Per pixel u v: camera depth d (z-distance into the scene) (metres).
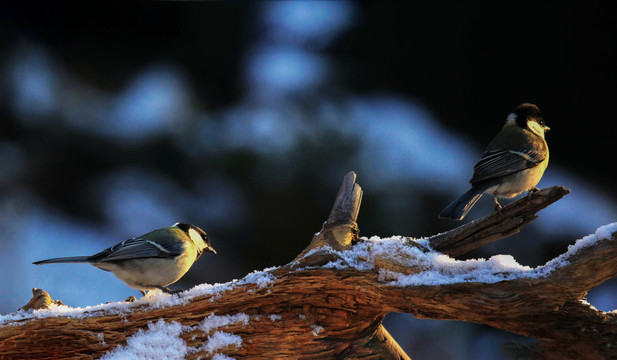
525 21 16.84
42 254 11.74
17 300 10.98
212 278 11.74
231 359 5.62
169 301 5.59
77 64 14.65
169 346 5.50
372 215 12.03
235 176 12.61
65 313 5.46
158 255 5.95
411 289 5.39
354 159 12.73
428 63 16.61
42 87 13.73
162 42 15.90
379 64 16.48
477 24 16.98
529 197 5.39
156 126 13.27
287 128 13.09
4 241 11.72
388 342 6.17
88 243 12.10
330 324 5.78
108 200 12.62
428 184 12.52
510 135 6.81
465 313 5.36
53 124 13.30
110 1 15.88
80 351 5.43
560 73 16.33
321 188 12.38
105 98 13.95
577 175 14.76
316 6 17.08
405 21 17.11
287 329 5.73
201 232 6.70
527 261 12.12
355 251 5.80
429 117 15.24
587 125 15.62
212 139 13.06
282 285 5.62
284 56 15.90
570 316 5.23
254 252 12.00
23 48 14.57
